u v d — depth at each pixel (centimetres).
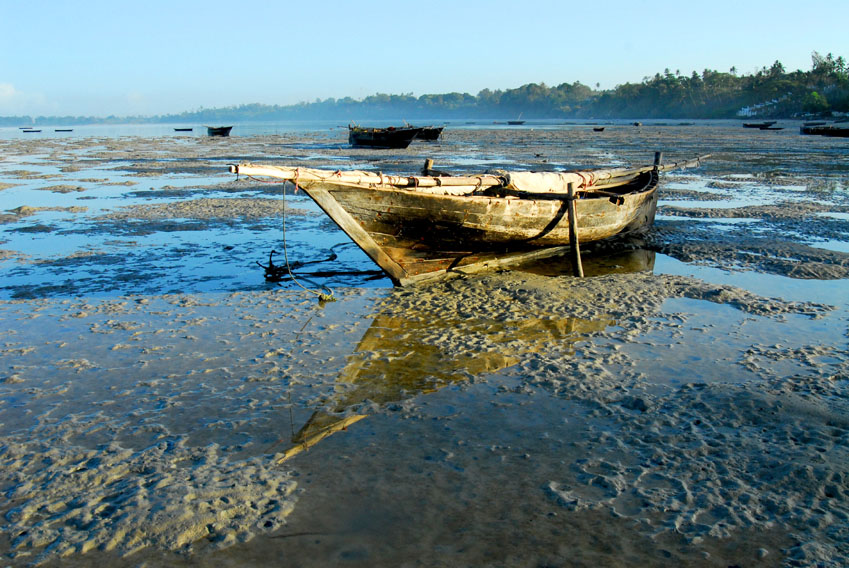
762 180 2300
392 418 514
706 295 845
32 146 5428
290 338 705
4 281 963
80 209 1669
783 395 525
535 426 496
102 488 416
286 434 488
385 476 427
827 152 3759
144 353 661
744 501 389
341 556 347
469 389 568
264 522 377
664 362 620
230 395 559
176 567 340
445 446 467
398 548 353
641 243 1225
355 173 841
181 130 12050
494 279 938
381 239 870
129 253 1159
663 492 402
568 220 998
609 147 4459
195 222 1480
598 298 838
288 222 1488
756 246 1161
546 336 703
